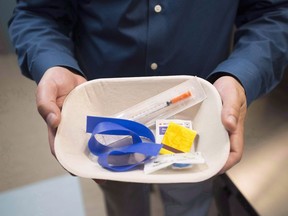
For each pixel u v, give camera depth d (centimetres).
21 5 61
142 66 58
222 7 54
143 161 40
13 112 125
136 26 53
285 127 74
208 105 46
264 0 56
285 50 53
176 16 52
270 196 58
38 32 57
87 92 48
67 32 64
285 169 63
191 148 44
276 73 55
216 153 39
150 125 48
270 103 83
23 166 109
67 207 100
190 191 75
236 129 40
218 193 78
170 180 35
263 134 73
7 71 141
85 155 43
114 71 60
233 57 52
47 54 52
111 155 41
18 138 116
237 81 47
